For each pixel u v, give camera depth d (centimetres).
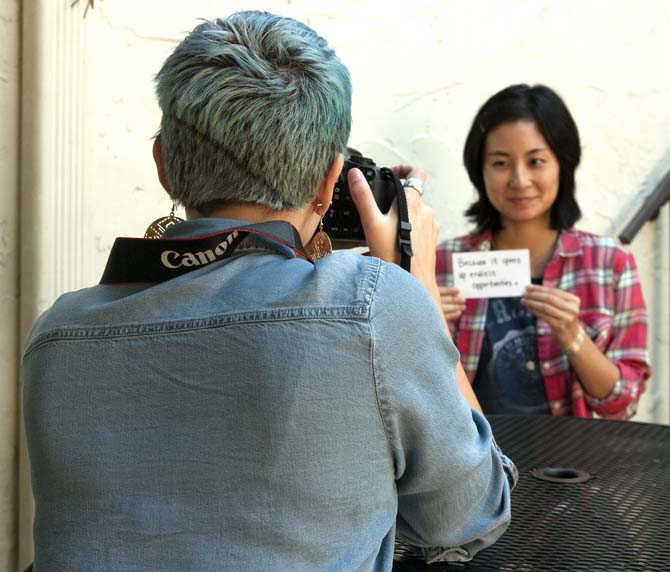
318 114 94
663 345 316
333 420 86
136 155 221
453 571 113
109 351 90
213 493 85
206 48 93
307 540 86
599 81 294
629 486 148
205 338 88
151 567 85
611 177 299
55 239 194
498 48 280
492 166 244
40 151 189
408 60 268
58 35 190
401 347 89
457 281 234
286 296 89
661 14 299
